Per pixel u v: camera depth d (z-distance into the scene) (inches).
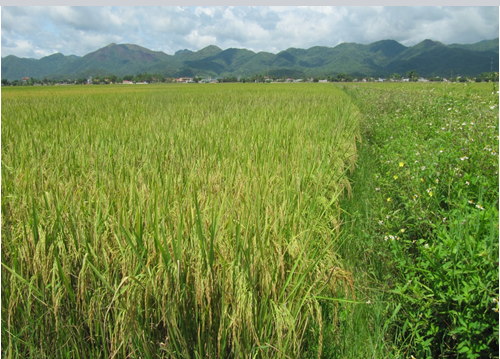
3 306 93.7
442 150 192.9
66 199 113.7
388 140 291.9
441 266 96.6
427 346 92.7
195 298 84.6
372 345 96.5
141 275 85.5
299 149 189.5
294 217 108.0
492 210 105.0
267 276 83.8
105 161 168.9
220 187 131.0
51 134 250.4
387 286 113.3
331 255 99.0
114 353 83.7
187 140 220.8
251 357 83.6
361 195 205.6
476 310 85.8
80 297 90.6
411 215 141.3
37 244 91.0
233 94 850.1
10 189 135.2
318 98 645.3
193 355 89.0
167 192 112.6
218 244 91.2
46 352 95.9
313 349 96.6
